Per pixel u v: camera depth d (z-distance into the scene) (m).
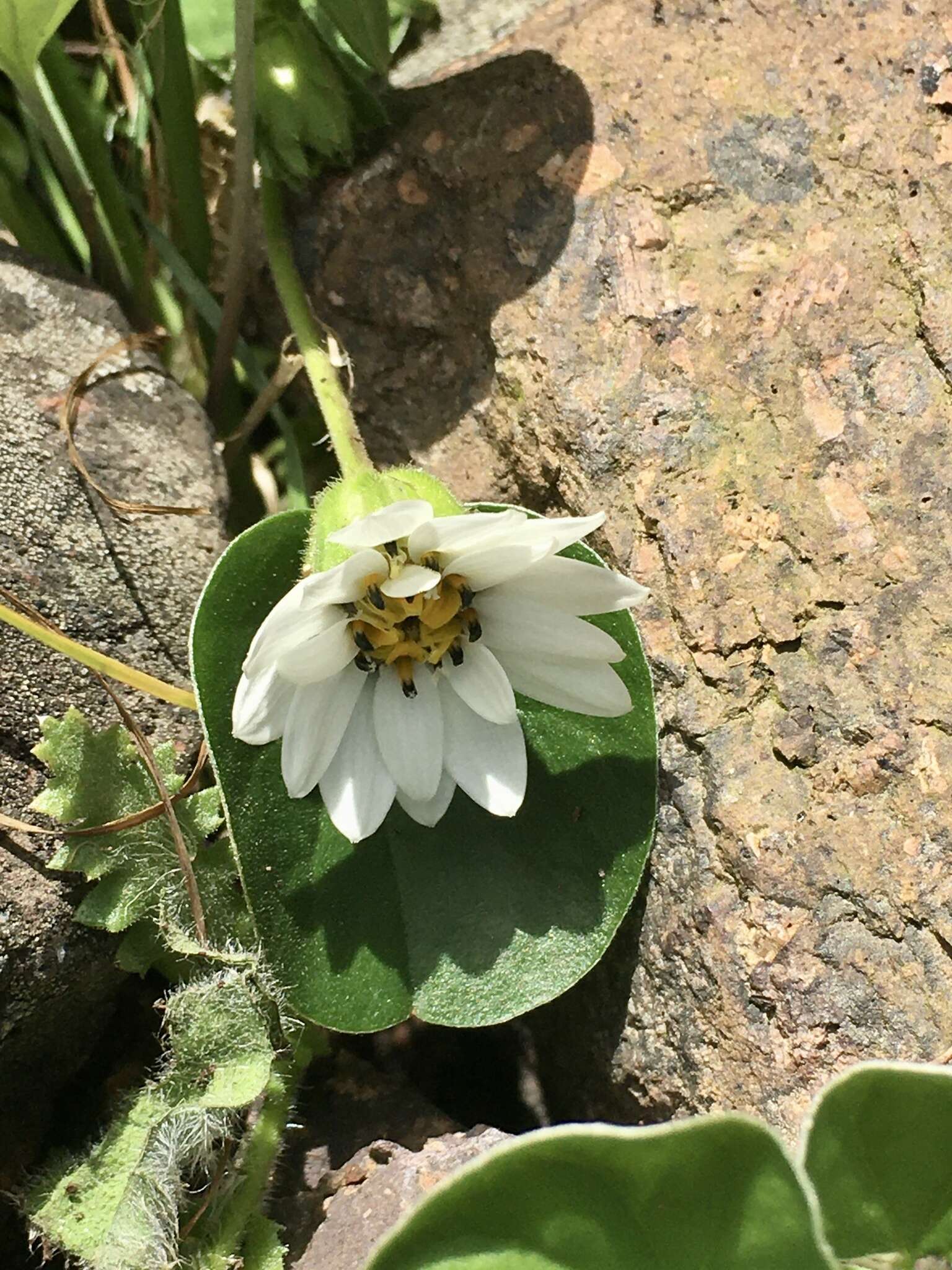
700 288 0.09
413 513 0.06
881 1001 0.08
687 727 0.08
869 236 0.09
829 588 0.08
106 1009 0.09
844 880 0.08
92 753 0.08
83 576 0.09
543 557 0.07
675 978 0.08
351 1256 0.08
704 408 0.09
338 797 0.08
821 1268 0.05
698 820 0.08
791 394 0.09
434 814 0.08
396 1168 0.09
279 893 0.08
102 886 0.08
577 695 0.08
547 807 0.09
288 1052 0.09
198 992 0.08
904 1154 0.06
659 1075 0.09
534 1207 0.06
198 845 0.09
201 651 0.08
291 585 0.08
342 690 0.08
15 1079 0.09
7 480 0.09
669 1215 0.06
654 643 0.09
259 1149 0.09
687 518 0.09
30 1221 0.08
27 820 0.08
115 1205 0.08
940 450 0.09
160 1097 0.08
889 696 0.08
